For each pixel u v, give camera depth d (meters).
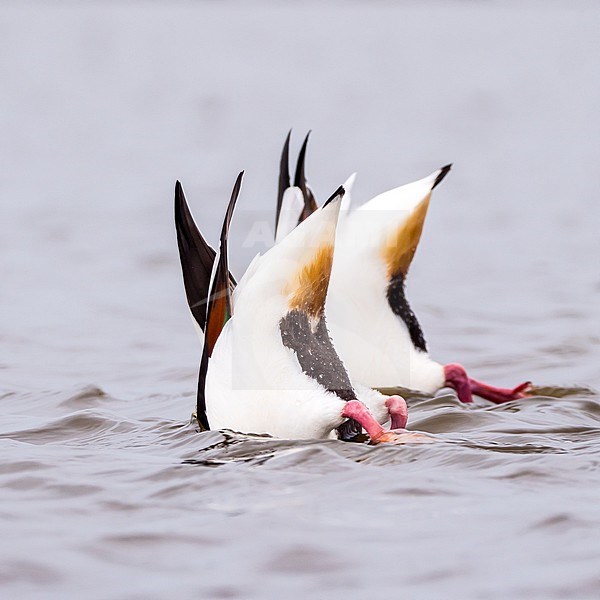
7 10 143.62
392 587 6.51
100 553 7.05
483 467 8.62
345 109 58.47
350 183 12.72
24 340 16.33
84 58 86.38
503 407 11.85
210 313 10.14
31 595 6.48
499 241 25.89
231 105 60.00
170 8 158.12
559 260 23.39
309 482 8.34
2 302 19.11
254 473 8.59
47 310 18.53
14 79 71.88
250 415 9.81
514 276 21.62
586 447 9.37
